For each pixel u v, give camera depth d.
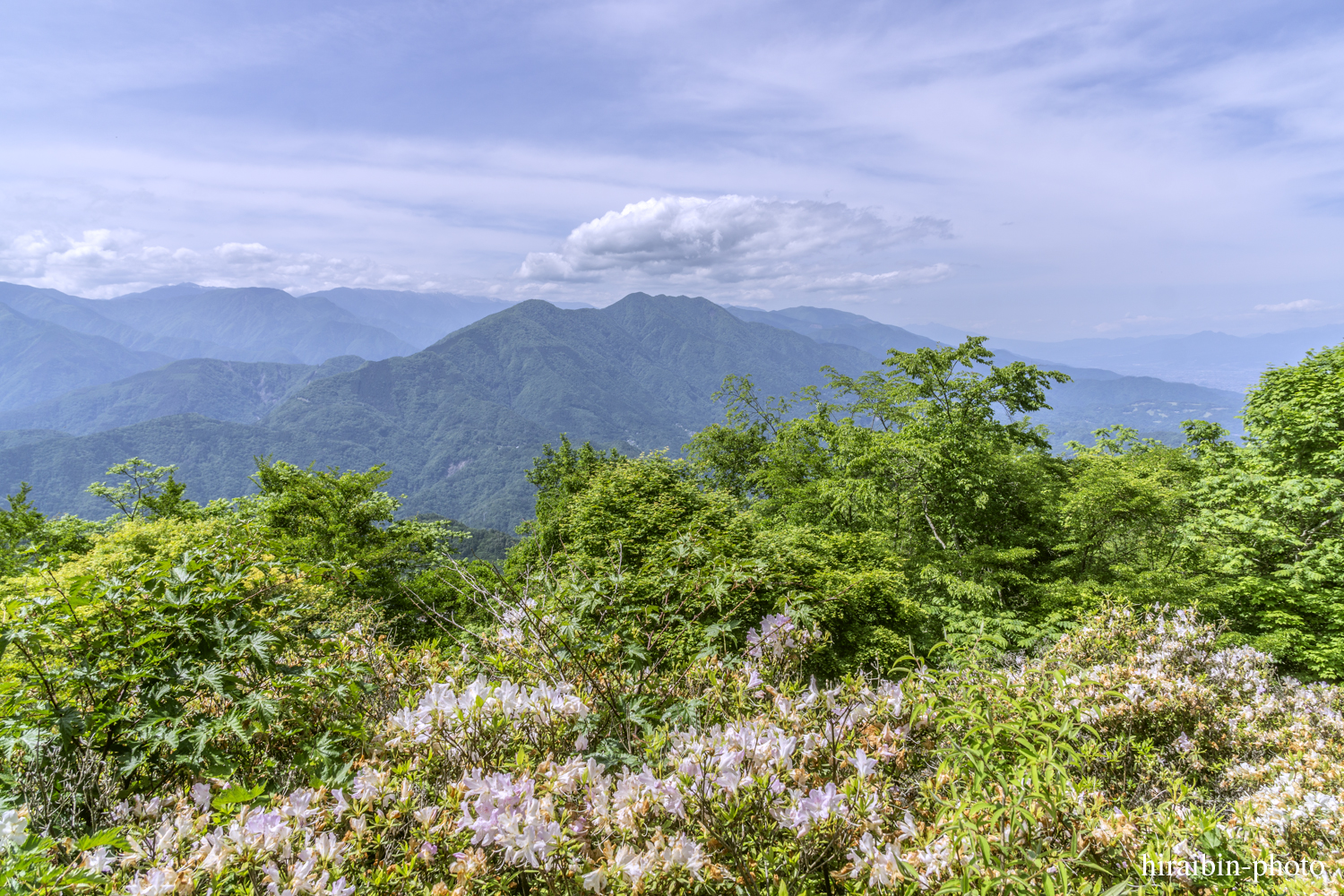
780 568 5.93
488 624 3.05
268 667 2.27
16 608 2.05
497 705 2.07
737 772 1.70
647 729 2.07
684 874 1.46
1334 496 13.46
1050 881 1.29
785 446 25.66
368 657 2.85
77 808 1.97
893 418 22.88
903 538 17.06
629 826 1.57
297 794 1.74
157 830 1.79
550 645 2.44
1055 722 2.08
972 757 1.75
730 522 10.85
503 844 1.51
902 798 1.93
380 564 16.25
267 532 2.95
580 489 25.80
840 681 2.55
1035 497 16.58
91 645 2.17
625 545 9.58
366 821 1.77
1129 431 28.28
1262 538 13.58
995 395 20.53
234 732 2.19
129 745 2.16
